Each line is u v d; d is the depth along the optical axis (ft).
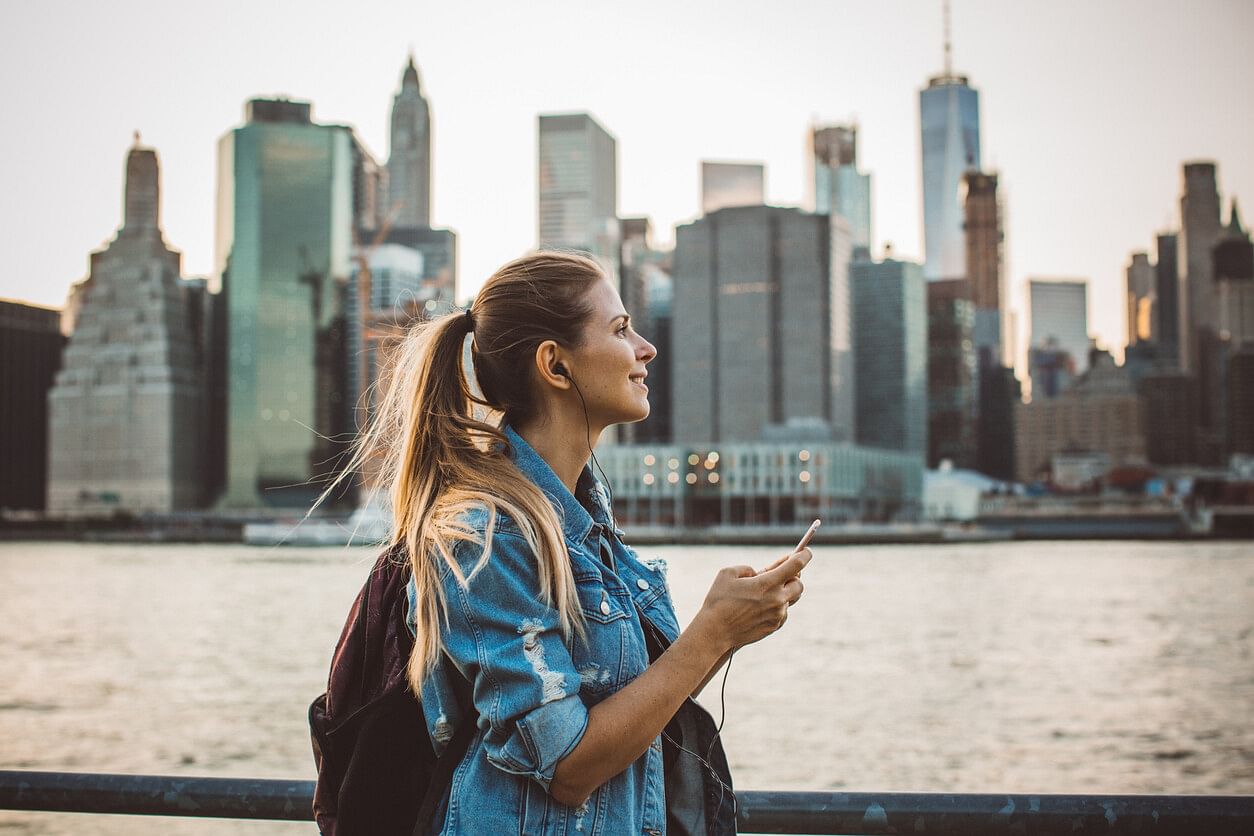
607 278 8.13
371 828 7.07
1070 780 101.81
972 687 150.20
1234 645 199.21
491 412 8.14
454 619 6.89
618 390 7.89
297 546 652.48
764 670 164.66
